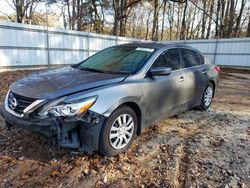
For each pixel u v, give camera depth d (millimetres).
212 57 20297
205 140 3918
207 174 2932
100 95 2959
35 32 12234
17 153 3197
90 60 4398
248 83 11125
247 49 18266
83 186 2629
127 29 41656
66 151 3264
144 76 3619
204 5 30719
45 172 2832
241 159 3326
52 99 2809
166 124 4586
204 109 5547
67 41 14008
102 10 26562
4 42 10953
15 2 19141
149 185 2691
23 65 11961
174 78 4156
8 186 2574
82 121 2840
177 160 3234
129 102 3312
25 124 2842
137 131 3592
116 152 3232
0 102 5484
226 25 26969
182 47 4785
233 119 5105
